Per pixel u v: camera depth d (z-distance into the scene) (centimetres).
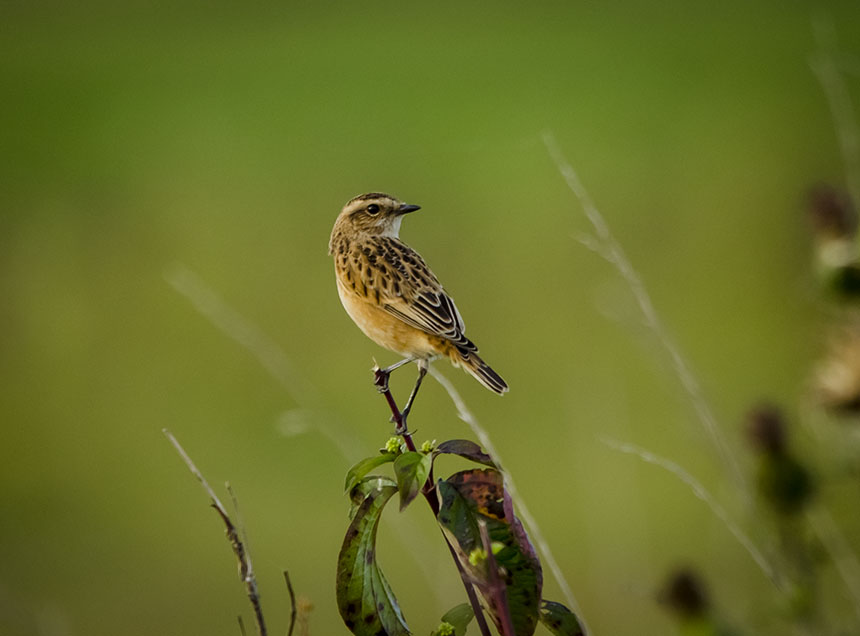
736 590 579
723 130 2589
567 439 1344
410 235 1967
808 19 3822
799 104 2752
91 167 2547
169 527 1306
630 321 526
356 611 368
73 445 1528
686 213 2080
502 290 1775
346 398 1507
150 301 1875
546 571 1098
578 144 2514
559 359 1549
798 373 1438
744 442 527
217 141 2781
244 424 1540
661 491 1210
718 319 1697
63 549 1243
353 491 377
